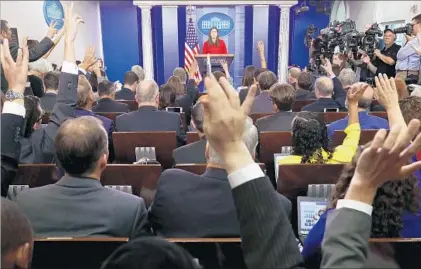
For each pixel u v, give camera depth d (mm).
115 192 1435
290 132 2705
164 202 1465
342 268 676
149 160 2525
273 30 10852
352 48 6598
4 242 833
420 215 1358
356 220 715
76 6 9539
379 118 2896
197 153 2383
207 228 1431
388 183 1113
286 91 3174
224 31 10836
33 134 1996
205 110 740
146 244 678
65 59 1903
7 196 1519
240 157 750
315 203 1881
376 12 8734
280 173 1928
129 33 11109
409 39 5297
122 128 3076
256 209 733
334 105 3840
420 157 1574
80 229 1354
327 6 10820
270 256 726
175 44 10711
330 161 2121
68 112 1925
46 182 1852
